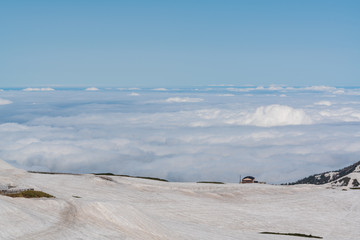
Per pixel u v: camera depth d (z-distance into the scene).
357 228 81.31
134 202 78.12
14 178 88.50
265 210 91.38
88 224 43.31
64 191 78.69
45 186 81.94
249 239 55.47
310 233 72.56
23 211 43.75
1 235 35.00
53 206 49.09
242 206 92.75
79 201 52.16
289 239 59.78
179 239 46.66
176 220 64.88
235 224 70.44
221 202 95.94
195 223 65.12
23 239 35.12
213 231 58.12
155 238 44.28
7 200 47.84
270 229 71.31
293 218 85.25
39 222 40.91
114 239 39.72
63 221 42.97
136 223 47.34
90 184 95.56
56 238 36.78
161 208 74.69
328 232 75.31
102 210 48.94
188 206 80.50
